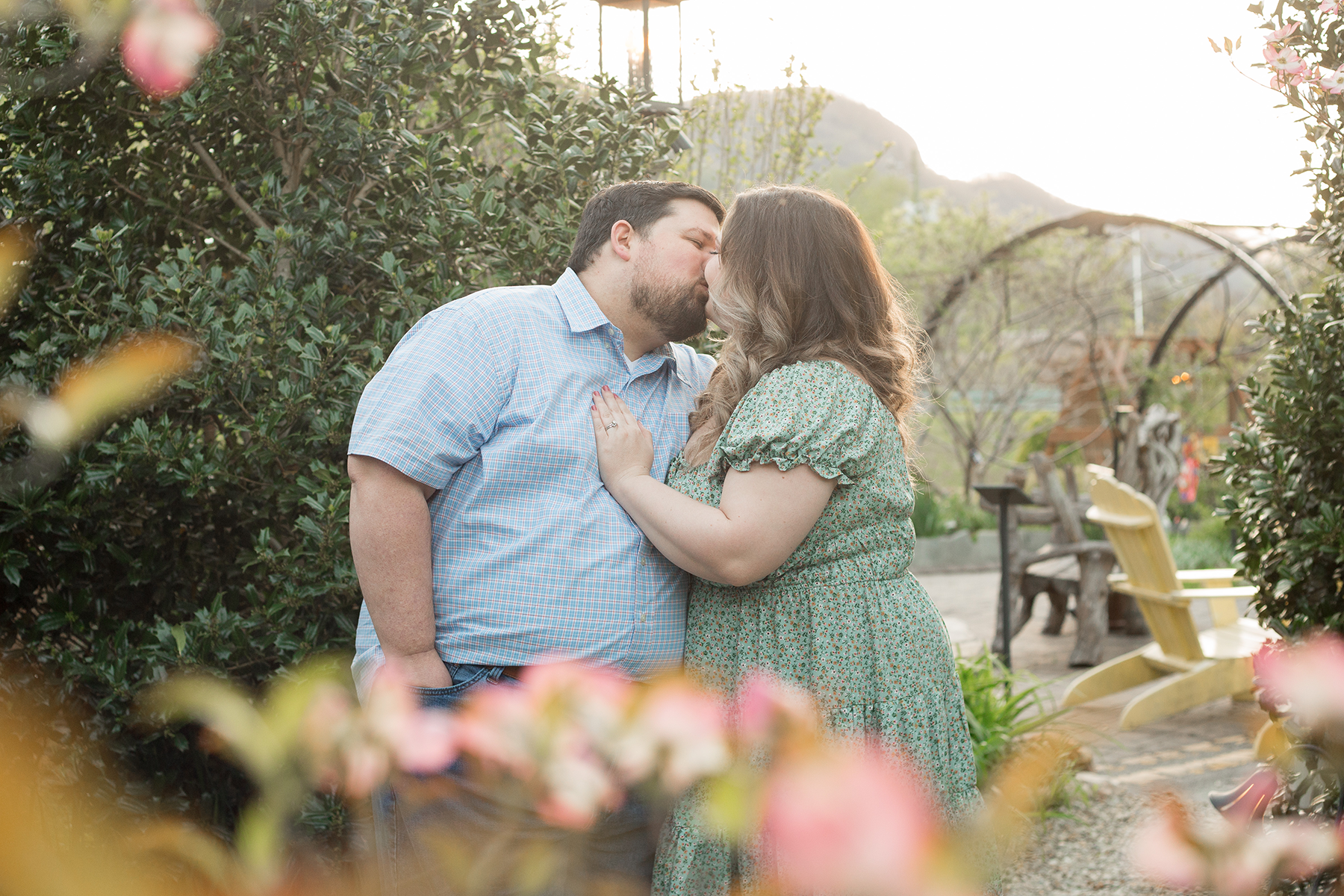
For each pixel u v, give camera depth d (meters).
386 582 1.74
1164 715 4.70
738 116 5.02
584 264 1.96
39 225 2.32
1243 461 2.49
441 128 2.67
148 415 2.31
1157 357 11.02
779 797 0.54
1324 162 2.27
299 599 2.12
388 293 2.39
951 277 12.23
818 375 1.71
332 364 2.22
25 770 0.41
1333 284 2.36
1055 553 6.32
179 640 2.13
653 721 0.70
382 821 1.61
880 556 1.75
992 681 3.94
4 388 1.95
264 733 0.56
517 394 1.82
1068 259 12.51
